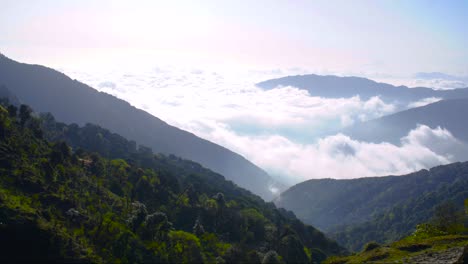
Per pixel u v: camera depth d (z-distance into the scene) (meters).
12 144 60.59
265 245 66.94
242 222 75.25
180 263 49.81
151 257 48.94
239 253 54.72
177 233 55.78
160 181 87.19
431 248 43.19
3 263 41.12
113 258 46.03
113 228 50.09
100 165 82.12
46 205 51.06
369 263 41.94
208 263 51.56
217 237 65.31
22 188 52.38
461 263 33.62
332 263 47.69
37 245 42.97
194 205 78.00
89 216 53.00
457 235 47.69
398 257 41.59
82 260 43.53
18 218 43.44
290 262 61.03
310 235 91.94
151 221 56.03
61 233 44.97
